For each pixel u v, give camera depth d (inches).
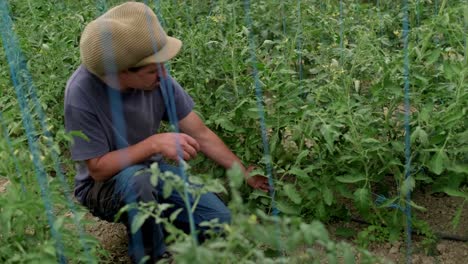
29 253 80.7
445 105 116.3
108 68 93.9
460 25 119.0
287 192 106.4
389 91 112.7
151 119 107.5
